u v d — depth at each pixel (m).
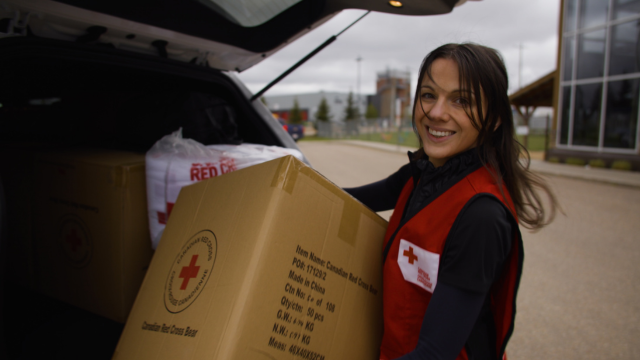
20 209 1.51
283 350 0.83
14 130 2.03
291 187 0.86
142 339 0.96
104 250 1.31
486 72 0.83
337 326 0.96
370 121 29.72
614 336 2.67
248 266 0.79
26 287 1.54
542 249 4.38
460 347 0.76
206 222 0.98
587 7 11.48
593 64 11.45
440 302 0.76
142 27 1.28
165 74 1.62
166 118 1.60
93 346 1.25
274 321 0.81
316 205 0.92
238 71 1.86
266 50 1.63
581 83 11.84
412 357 0.76
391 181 1.28
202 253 0.94
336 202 0.97
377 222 1.11
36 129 2.02
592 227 5.21
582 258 4.09
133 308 1.07
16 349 1.21
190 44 1.47
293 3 1.38
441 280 0.78
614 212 6.01
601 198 7.10
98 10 1.14
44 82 1.75
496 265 0.77
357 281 1.02
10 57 1.10
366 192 1.32
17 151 1.50
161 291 1.00
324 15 1.37
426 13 1.23
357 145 22.36
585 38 11.62
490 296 0.91
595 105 11.47
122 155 1.42
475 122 0.84
